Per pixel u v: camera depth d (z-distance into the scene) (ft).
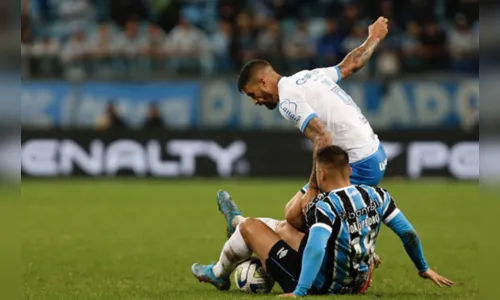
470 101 267.80
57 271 123.24
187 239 157.99
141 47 296.10
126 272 122.93
